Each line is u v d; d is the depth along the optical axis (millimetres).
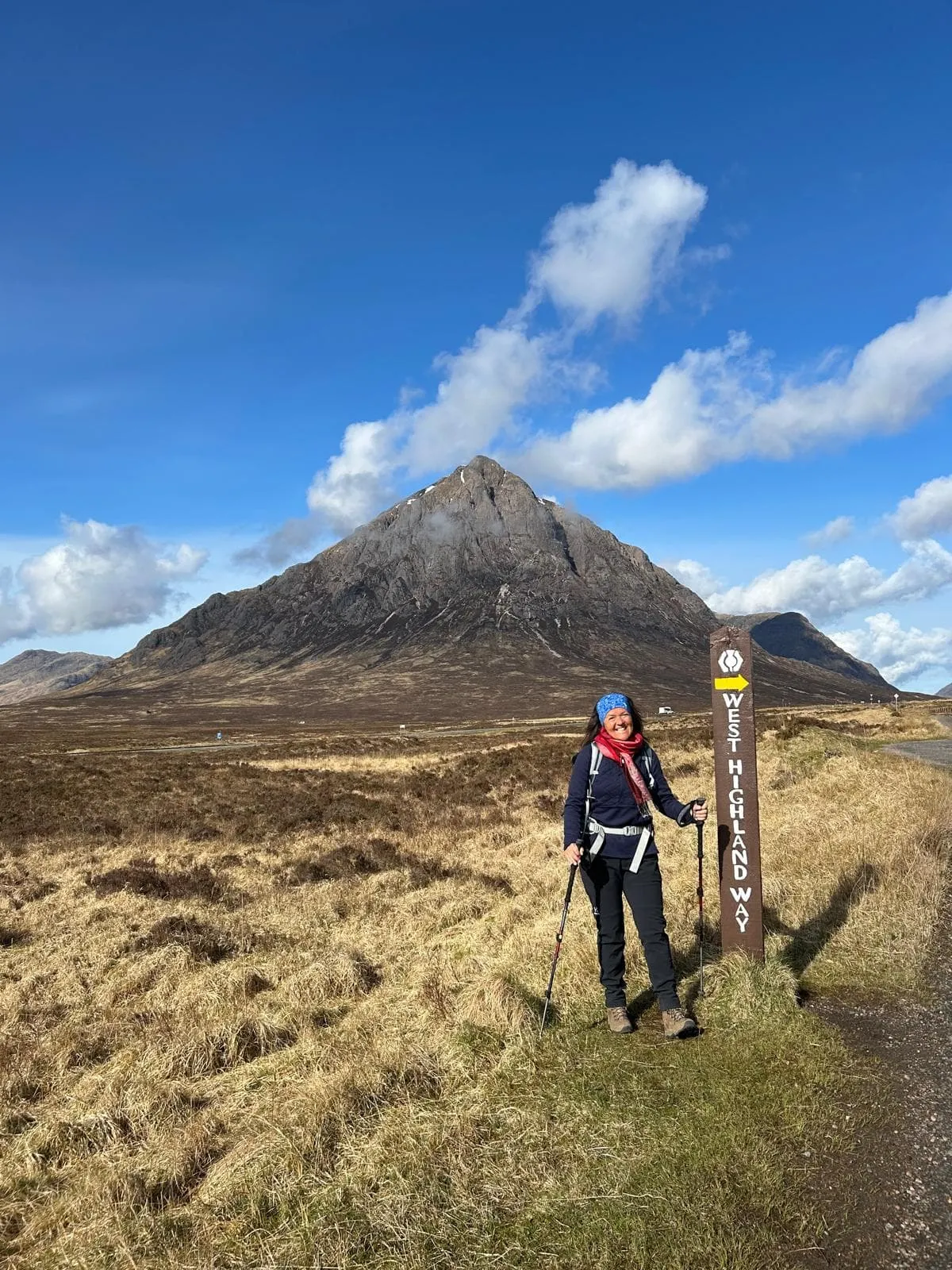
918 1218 3215
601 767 5270
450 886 10961
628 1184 3445
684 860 10312
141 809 22047
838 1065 4465
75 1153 4438
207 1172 3994
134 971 7902
